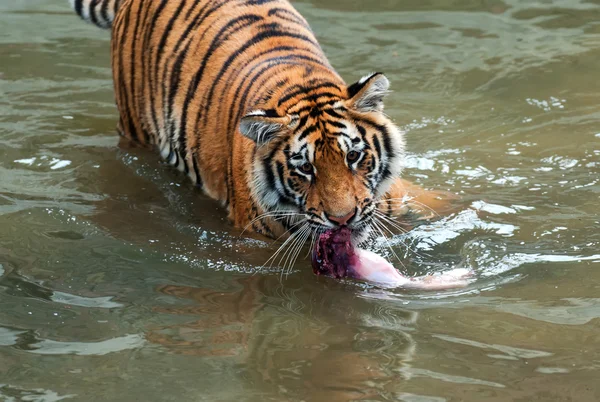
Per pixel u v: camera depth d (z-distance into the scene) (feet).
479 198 34.71
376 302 27.96
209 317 27.17
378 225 31.83
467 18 54.65
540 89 44.96
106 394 22.84
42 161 39.14
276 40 34.17
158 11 37.70
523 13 55.01
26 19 56.54
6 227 33.14
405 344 25.13
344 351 24.82
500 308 27.07
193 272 30.40
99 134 41.98
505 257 30.30
